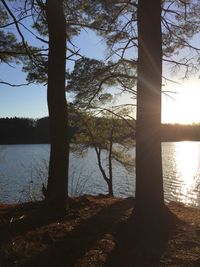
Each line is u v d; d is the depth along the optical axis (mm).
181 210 9391
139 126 7738
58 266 5551
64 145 8500
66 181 8477
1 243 6332
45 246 6301
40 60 10531
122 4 10586
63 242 6508
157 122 7699
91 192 24969
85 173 26500
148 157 7633
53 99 8484
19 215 8492
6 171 34531
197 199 22234
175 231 7148
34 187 13375
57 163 8438
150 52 7703
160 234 6996
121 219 8023
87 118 18141
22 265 5559
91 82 15016
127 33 10867
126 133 19188
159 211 7613
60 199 8352
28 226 7512
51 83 8500
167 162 53844
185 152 76438
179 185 31234
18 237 6742
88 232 7125
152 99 7680
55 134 8477
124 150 19797
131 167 20328
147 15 7727
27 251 6047
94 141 19078
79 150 19469
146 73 7695
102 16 10836
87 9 10633
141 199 7609
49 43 8539
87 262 5691
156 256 5934
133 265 5609
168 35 10734
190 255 5965
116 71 14352
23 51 11109
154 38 7723
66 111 8578
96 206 9500
